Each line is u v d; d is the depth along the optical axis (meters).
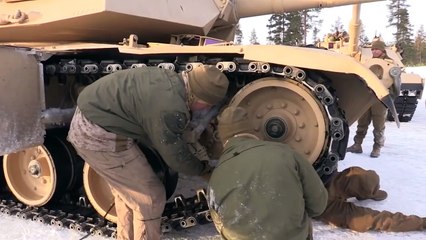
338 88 4.68
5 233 4.76
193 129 3.95
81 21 5.12
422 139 9.91
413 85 12.30
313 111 4.23
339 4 6.36
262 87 4.31
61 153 5.00
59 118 4.88
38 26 5.27
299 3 6.55
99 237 4.66
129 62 4.56
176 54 4.40
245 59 4.19
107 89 3.53
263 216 2.55
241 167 2.65
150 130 3.38
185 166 3.46
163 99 3.29
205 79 3.33
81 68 4.69
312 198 2.80
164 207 4.32
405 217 4.73
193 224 4.38
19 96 4.51
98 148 3.59
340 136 4.10
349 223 4.75
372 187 5.44
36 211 5.12
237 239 2.64
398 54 13.20
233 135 2.92
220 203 2.68
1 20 5.33
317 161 4.27
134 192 3.82
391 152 8.49
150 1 5.28
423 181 6.48
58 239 4.62
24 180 5.28
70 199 5.33
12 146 4.49
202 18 5.93
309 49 4.26
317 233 4.69
